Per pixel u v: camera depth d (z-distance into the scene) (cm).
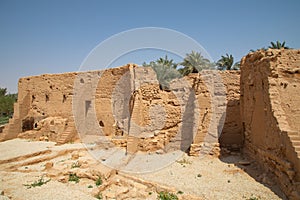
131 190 836
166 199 761
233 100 1528
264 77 1021
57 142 1806
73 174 1026
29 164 1259
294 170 742
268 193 788
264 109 1006
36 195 809
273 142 907
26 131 2312
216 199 765
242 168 1062
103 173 976
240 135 1484
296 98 955
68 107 2281
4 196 778
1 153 1494
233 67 3111
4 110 4525
